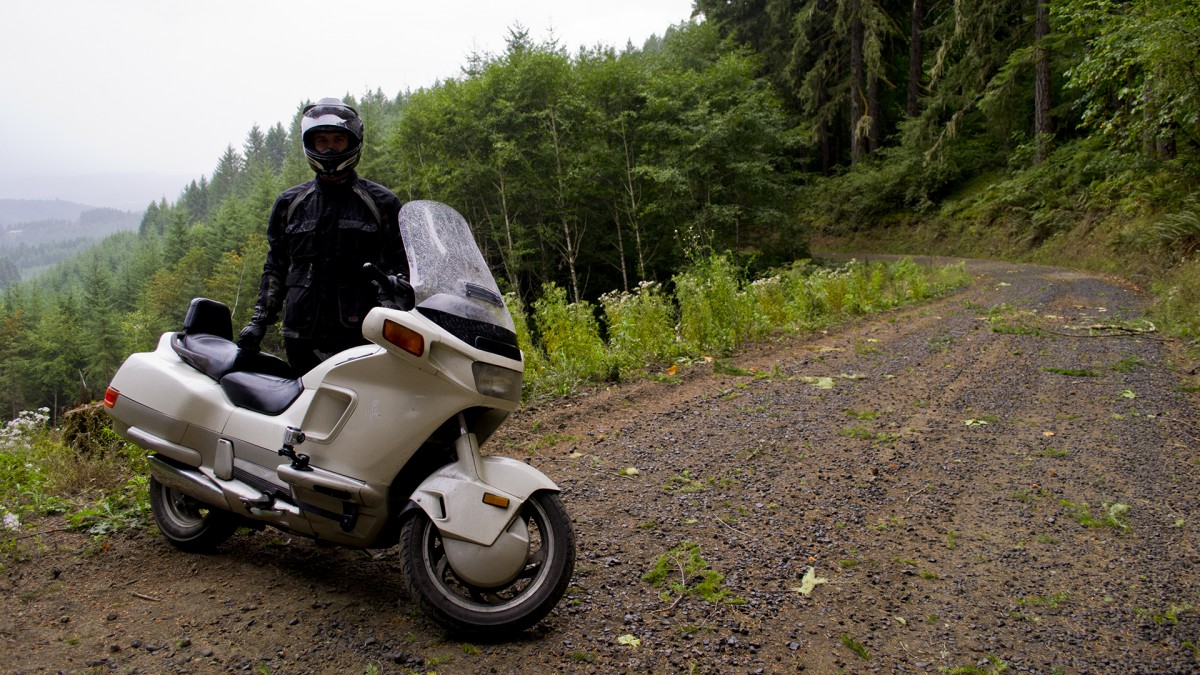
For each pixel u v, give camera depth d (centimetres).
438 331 276
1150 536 400
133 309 9306
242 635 277
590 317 853
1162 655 289
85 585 319
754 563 362
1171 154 2148
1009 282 1989
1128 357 857
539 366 751
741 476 489
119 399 352
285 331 361
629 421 624
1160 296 1340
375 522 291
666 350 905
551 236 3180
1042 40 2931
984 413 648
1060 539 398
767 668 272
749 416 641
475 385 280
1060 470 503
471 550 263
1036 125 3195
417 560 271
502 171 3175
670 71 3250
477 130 3191
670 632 293
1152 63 1412
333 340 359
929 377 795
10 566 335
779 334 1114
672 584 335
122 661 258
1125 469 501
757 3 4803
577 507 430
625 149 3025
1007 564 369
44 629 279
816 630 302
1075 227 2672
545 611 271
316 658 263
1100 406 660
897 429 604
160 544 366
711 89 3138
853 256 3738
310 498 295
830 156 5106
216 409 330
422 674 254
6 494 415
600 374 789
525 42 3334
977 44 3297
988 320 1236
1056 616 320
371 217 360
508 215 3353
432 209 320
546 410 659
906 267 2056
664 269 3216
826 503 446
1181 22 1330
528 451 540
